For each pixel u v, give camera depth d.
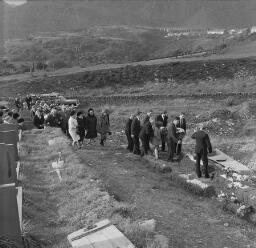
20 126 21.31
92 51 133.62
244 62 58.84
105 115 21.09
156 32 187.50
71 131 19.70
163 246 8.52
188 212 11.89
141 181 14.68
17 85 59.66
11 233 7.96
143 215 10.77
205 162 15.10
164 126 19.77
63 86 58.38
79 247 8.18
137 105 45.31
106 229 8.88
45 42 136.75
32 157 16.52
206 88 53.69
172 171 16.09
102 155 18.64
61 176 13.72
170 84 56.19
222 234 10.43
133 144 19.81
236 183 14.36
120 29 195.12
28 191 11.66
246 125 31.70
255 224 11.48
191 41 147.75
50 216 10.32
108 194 11.59
